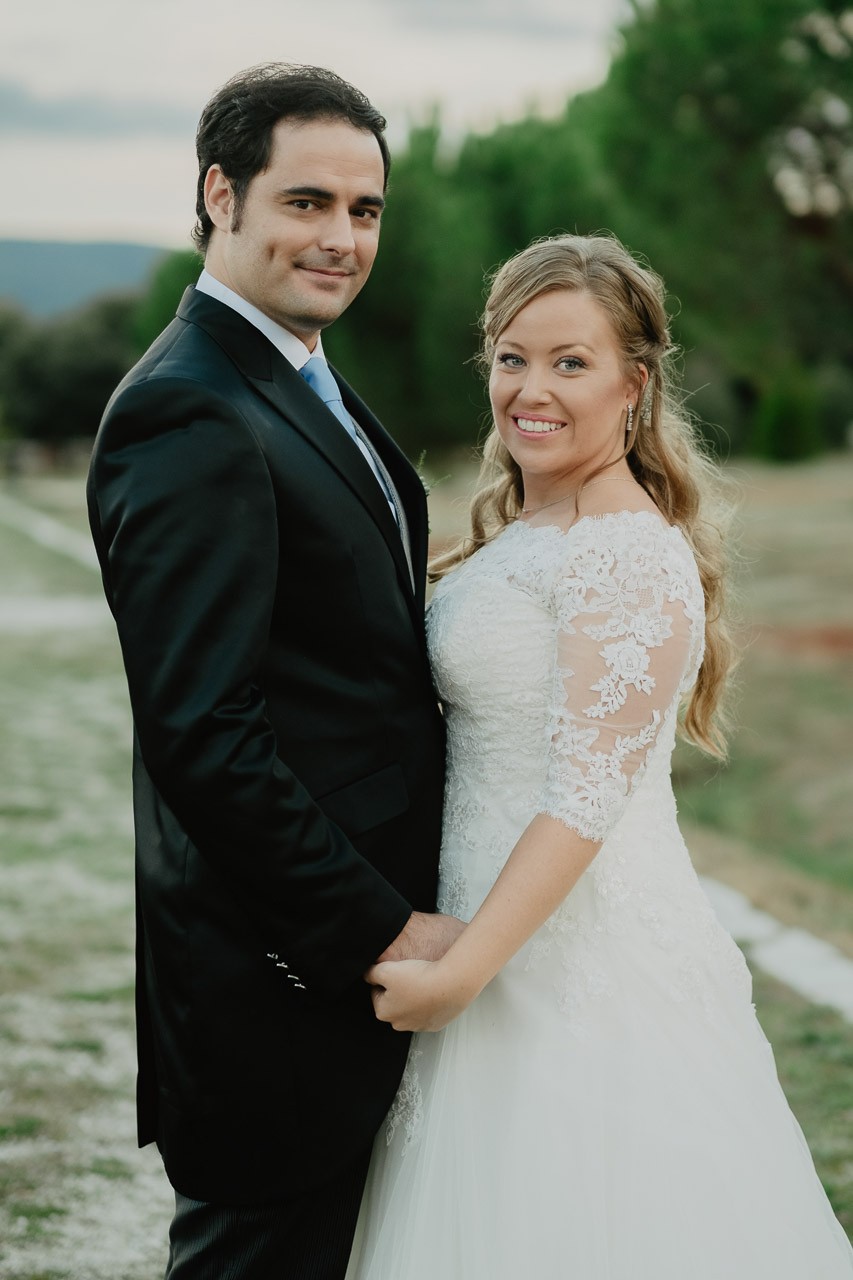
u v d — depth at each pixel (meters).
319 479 1.89
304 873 1.75
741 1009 2.14
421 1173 1.94
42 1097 3.46
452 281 14.87
